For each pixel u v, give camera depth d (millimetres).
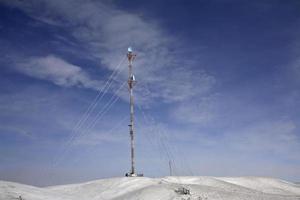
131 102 56188
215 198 37469
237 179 65188
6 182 42562
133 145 55094
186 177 56594
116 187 45531
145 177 51531
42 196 38188
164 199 36156
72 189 46062
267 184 63000
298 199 40969
